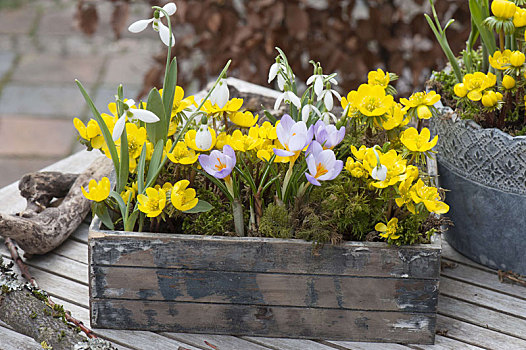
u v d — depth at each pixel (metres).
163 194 2.01
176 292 2.04
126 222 2.02
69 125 4.27
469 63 2.18
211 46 2.78
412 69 2.73
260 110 2.41
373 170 1.95
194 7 2.74
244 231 2.06
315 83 2.00
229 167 1.97
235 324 2.06
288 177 2.01
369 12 2.72
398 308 2.03
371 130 2.12
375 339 2.05
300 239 2.00
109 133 2.01
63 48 5.14
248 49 2.73
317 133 1.98
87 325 2.09
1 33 5.34
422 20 2.73
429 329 2.04
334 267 2.01
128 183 2.10
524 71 2.07
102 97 4.51
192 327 2.07
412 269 2.00
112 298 2.05
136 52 5.09
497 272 2.18
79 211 2.26
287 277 2.02
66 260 2.21
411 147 1.99
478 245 2.17
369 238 2.01
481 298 2.14
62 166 2.43
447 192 2.18
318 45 2.73
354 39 2.75
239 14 2.82
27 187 2.30
